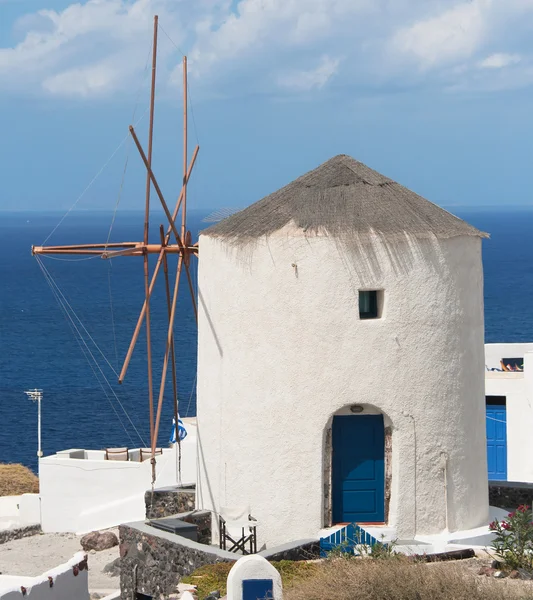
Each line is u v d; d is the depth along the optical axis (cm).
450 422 2402
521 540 2088
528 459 3578
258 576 1773
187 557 2272
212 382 2511
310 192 2469
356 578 1806
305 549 2244
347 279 2333
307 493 2345
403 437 2353
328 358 2339
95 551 3369
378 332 2342
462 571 1869
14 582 1994
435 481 2380
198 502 2583
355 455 2373
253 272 2392
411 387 2359
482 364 2522
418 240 2358
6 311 14425
